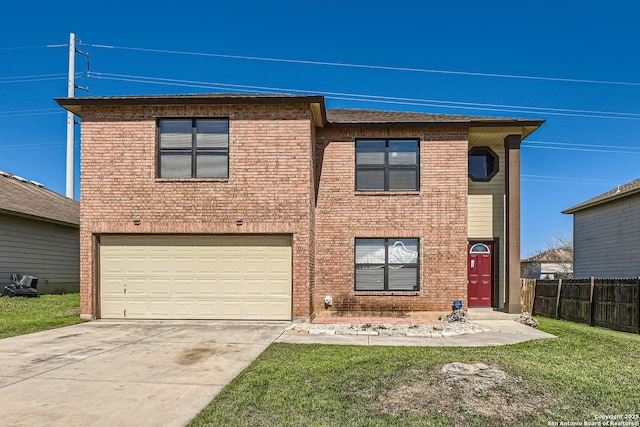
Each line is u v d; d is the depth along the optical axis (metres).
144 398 5.16
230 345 8.23
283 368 6.41
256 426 4.33
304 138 11.20
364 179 12.53
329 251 12.33
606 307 12.13
